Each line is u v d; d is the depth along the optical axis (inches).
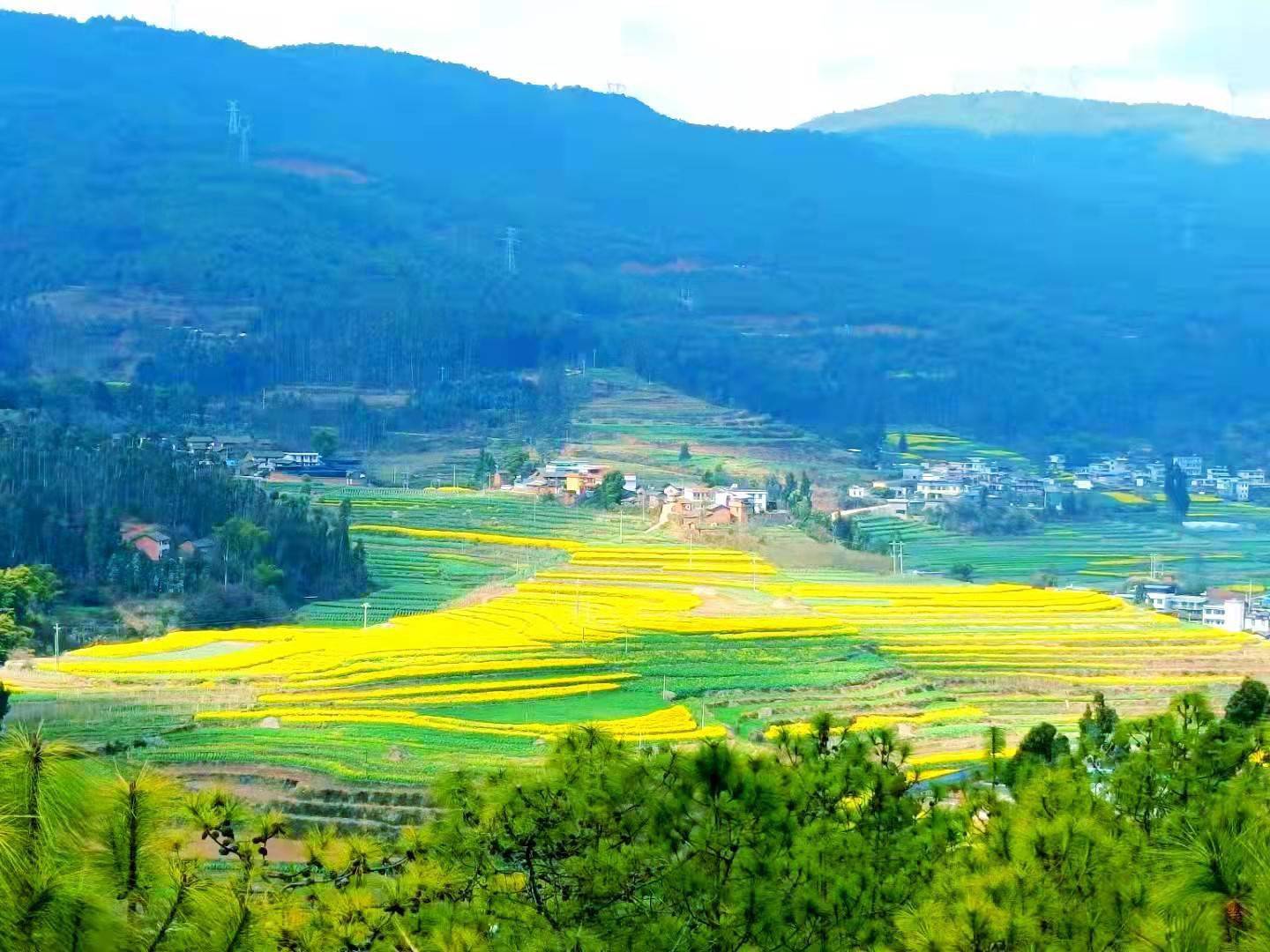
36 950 824.9
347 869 1183.6
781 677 6008.9
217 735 4480.8
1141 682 6141.7
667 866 1230.3
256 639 6215.6
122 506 7682.1
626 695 5649.6
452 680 5654.5
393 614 7268.7
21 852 842.8
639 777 1277.1
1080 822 1190.9
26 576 6274.6
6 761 871.7
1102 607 7672.2
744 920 1181.1
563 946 1123.9
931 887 1176.8
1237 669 6387.8
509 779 1305.4
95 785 907.4
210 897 926.4
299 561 7701.8
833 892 1200.2
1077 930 1096.2
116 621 6604.3
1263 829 984.3
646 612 7066.9
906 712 5531.5
